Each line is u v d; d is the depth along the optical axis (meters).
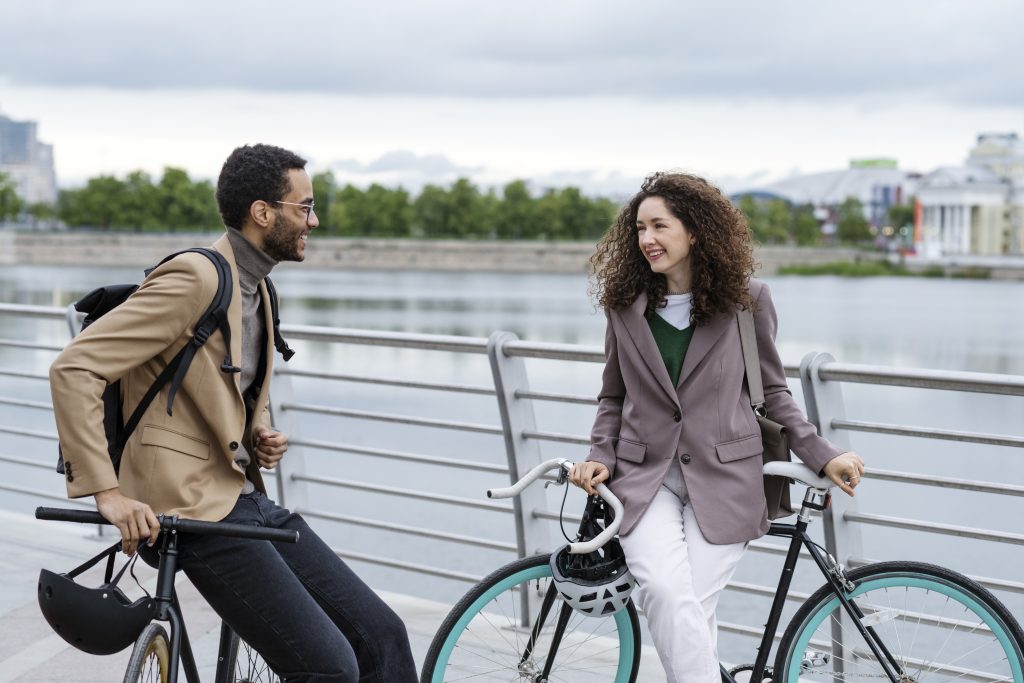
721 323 3.10
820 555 3.12
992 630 3.10
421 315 92.31
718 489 3.04
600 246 3.25
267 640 2.73
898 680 3.12
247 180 2.74
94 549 5.75
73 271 142.12
